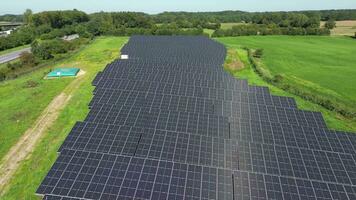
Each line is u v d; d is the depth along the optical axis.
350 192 30.12
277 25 199.00
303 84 81.94
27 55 94.62
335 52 128.88
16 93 66.94
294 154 36.19
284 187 30.25
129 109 46.50
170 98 51.88
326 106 64.31
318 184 30.75
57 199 27.94
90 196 28.16
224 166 34.59
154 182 29.75
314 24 195.50
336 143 40.59
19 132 49.47
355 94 74.69
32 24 181.12
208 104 50.97
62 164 31.19
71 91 68.69
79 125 39.44
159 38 124.00
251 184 30.42
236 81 62.25
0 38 125.31
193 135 38.72
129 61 76.50
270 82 79.69
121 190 28.77
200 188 29.59
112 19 192.50
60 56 104.25
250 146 37.38
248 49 123.62
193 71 69.38
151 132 38.91
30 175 38.94
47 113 56.84
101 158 32.12
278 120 47.50
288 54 121.94
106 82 58.84
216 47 107.44
